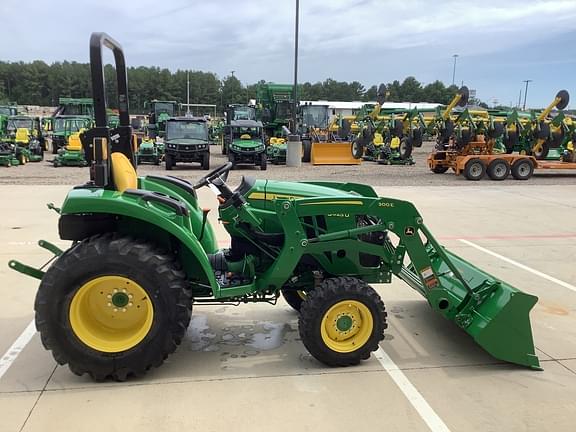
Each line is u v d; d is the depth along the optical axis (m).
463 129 16.38
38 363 3.43
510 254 6.47
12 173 15.94
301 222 3.49
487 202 10.48
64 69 87.69
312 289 3.72
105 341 3.15
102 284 3.12
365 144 19.70
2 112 30.58
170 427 2.71
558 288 5.19
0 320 4.11
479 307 3.61
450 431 2.73
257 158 18.44
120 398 3.00
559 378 3.34
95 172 3.04
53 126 26.23
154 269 3.07
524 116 17.34
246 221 3.63
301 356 3.62
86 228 3.25
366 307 3.40
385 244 3.79
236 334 3.99
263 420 2.79
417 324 4.21
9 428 2.69
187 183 4.12
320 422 2.79
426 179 15.55
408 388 3.17
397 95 83.44
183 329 3.17
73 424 2.73
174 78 83.88
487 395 3.11
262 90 26.14
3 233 6.86
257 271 3.74
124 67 3.73
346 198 3.49
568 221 8.58
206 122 19.03
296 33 19.33
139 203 3.10
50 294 3.02
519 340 3.45
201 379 3.25
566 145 17.27
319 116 25.58
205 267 3.26
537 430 2.76
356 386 3.19
